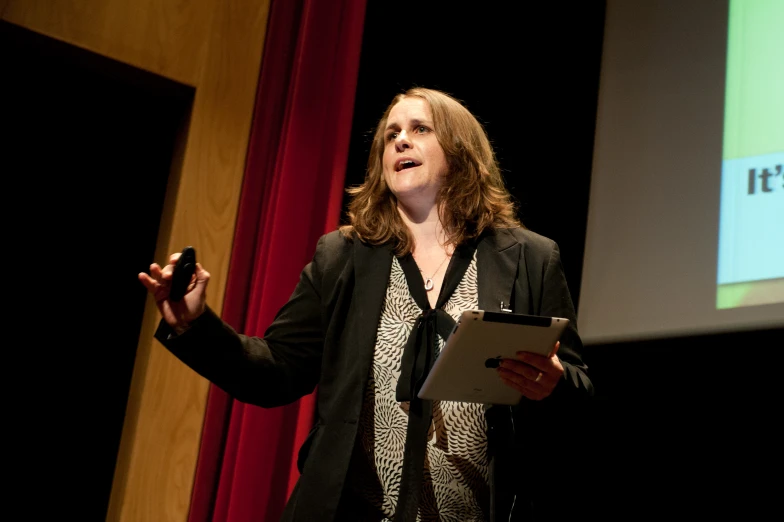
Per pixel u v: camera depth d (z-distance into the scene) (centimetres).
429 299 149
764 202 274
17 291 261
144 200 282
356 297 150
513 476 140
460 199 158
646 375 298
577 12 345
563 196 329
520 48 344
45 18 247
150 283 135
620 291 299
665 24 319
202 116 264
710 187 288
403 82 319
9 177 265
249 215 259
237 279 253
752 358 280
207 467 238
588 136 334
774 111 281
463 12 338
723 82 296
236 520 232
